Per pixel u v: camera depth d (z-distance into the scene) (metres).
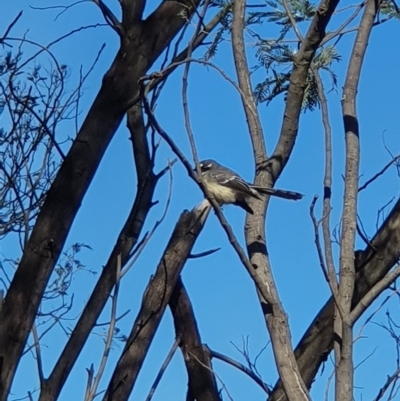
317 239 4.43
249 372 5.67
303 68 5.29
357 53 5.07
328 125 4.87
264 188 5.05
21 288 5.44
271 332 4.43
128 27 6.29
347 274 4.43
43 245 5.57
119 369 5.98
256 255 4.72
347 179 4.67
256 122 5.22
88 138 5.95
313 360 5.83
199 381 6.46
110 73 6.14
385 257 5.79
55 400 5.05
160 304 6.23
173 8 6.31
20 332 5.32
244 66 5.26
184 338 6.57
